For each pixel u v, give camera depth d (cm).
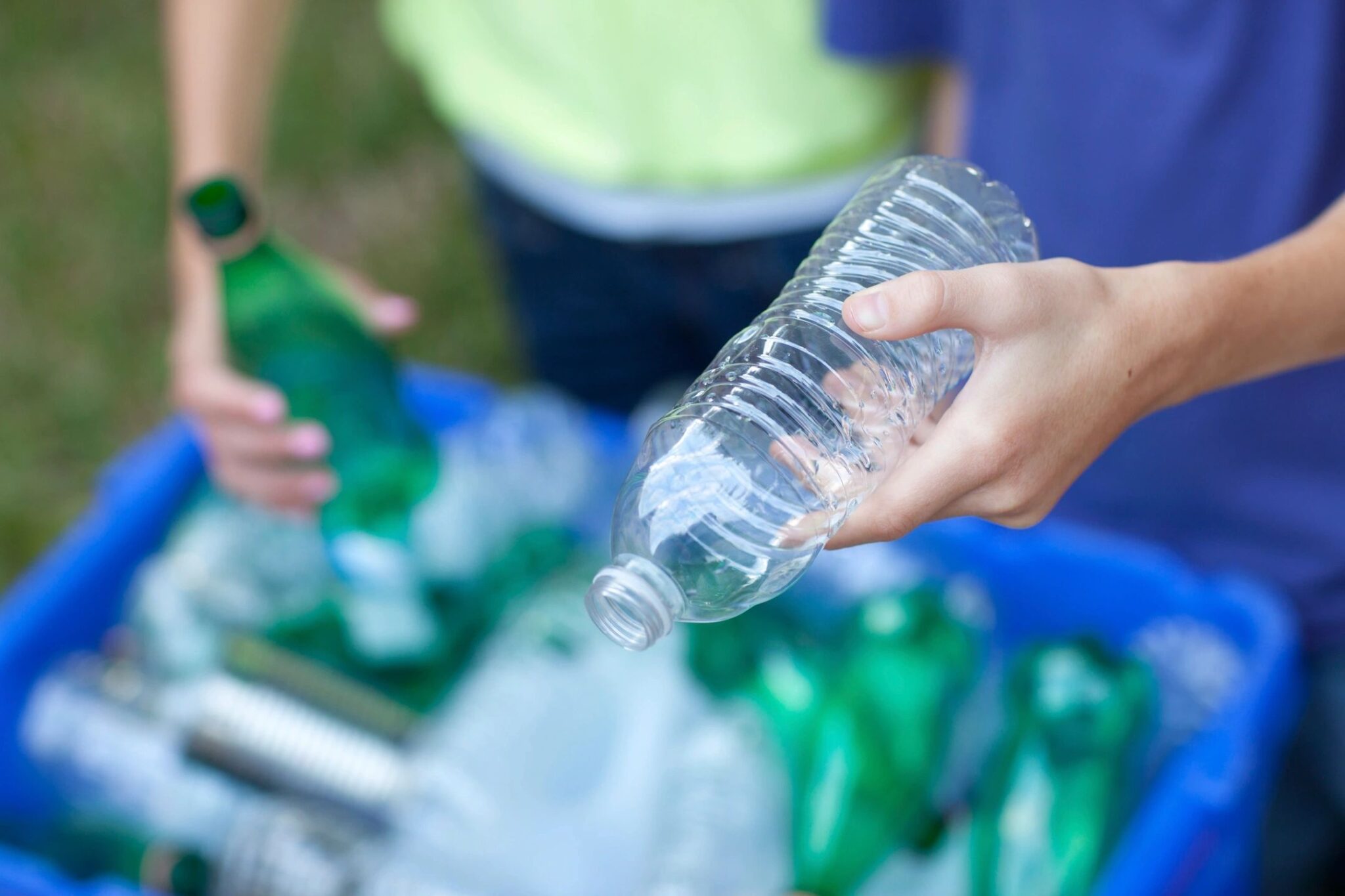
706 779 114
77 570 141
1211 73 113
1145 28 114
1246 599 125
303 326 122
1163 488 137
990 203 83
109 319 262
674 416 70
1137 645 129
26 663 137
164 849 120
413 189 279
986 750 121
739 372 70
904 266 75
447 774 118
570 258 167
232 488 128
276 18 140
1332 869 161
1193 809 109
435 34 159
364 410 129
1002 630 139
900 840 114
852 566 136
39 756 134
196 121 136
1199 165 118
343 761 122
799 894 104
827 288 73
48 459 240
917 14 133
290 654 129
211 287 127
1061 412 67
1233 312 72
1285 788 152
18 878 113
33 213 284
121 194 285
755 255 157
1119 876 104
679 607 68
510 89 152
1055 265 67
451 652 132
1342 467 131
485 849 115
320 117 292
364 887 114
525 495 143
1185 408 130
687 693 122
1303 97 112
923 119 156
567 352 182
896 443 73
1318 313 76
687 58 142
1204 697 124
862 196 80
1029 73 124
